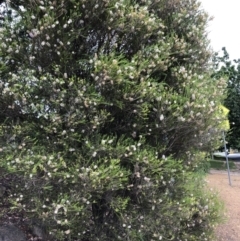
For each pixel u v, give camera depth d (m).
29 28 2.78
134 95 2.92
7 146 2.74
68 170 2.76
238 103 14.47
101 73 2.74
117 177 2.79
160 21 3.47
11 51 2.83
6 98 2.77
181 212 3.35
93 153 2.80
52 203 2.70
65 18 2.83
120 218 3.12
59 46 2.83
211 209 4.09
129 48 3.25
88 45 3.10
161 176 3.07
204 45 3.89
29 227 3.54
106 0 2.82
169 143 3.43
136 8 3.10
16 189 2.84
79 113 2.81
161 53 3.20
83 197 2.77
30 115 2.91
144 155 2.94
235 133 14.75
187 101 3.09
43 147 2.80
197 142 3.56
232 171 12.73
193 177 3.97
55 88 2.78
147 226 3.18
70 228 2.94
